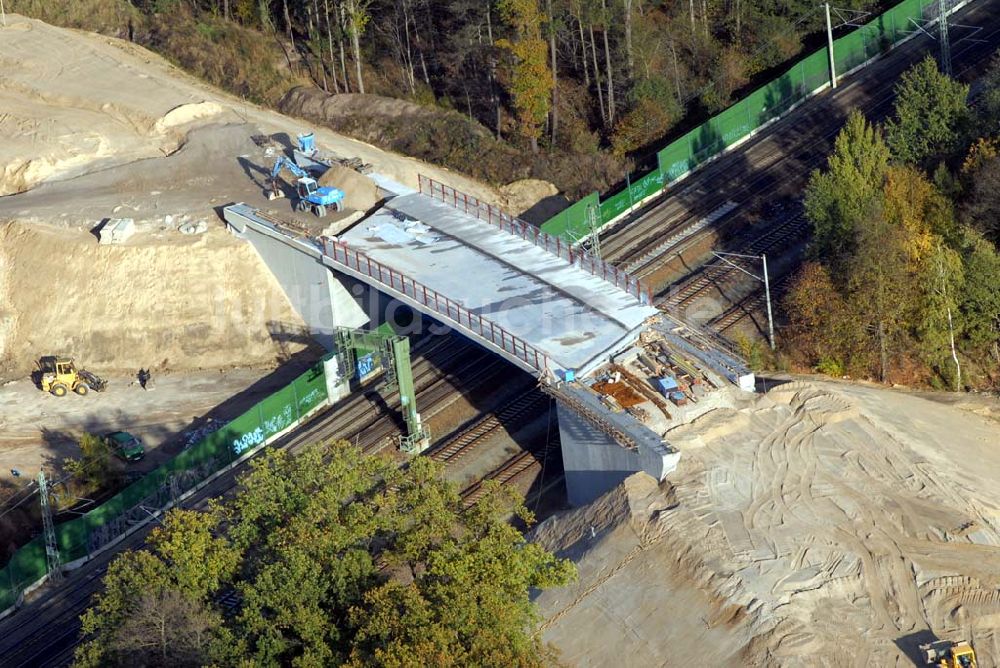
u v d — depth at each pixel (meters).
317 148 103.38
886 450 67.38
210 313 89.06
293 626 50.97
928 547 60.28
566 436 71.31
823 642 55.91
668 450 65.44
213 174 99.94
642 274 92.69
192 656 51.22
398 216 89.81
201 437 80.88
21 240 92.50
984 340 80.81
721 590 58.78
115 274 89.81
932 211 85.31
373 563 56.03
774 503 63.69
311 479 57.72
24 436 81.81
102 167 103.12
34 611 69.25
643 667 56.97
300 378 81.31
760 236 95.62
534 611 53.41
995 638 55.62
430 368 85.56
